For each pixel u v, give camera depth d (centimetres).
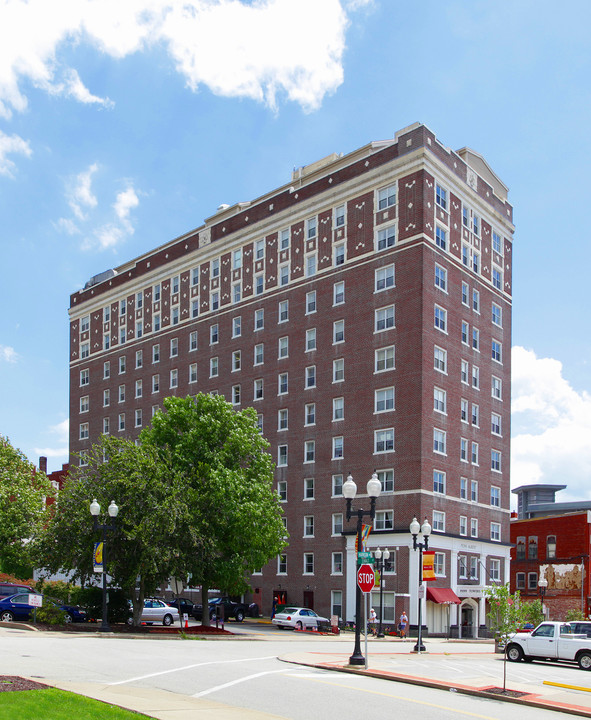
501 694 2178
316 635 5075
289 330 7275
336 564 6431
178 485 4616
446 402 6378
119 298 9581
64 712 1393
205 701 1811
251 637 4422
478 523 6631
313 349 7006
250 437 5234
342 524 6438
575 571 7888
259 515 4853
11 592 5184
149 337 8994
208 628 4697
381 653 3669
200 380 8181
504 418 7244
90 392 9800
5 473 6091
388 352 6378
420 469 5975
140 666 2431
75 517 4441
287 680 2252
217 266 8244
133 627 4444
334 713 1752
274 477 7088
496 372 7194
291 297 7319
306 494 6788
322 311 6994
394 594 5869
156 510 4319
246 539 4872
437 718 1753
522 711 1953
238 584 4912
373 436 6338
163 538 4303
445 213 6662
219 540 4838
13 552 5897
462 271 6812
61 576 7325
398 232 6481
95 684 1950
